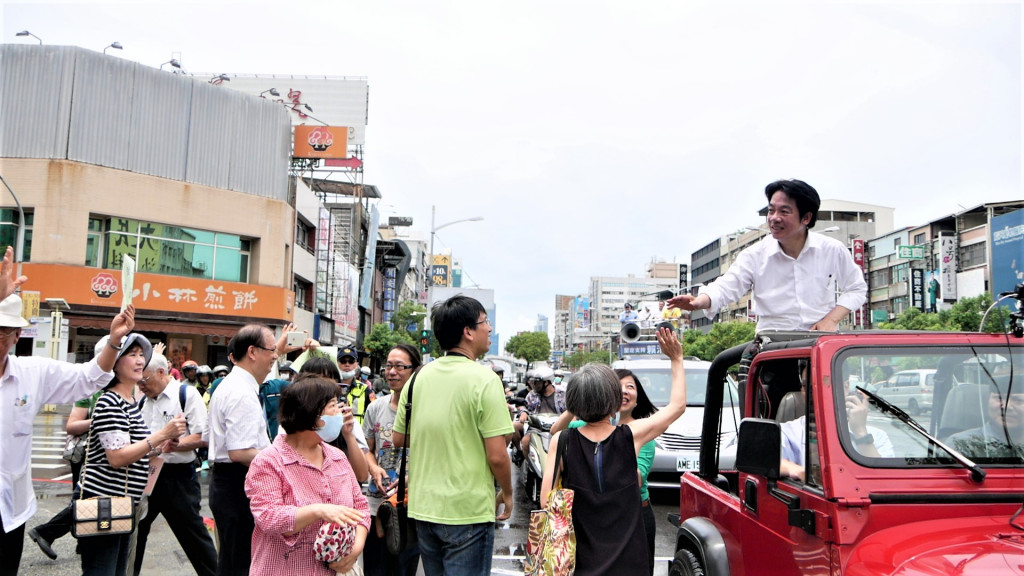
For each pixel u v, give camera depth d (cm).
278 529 324
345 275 4291
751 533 341
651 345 1614
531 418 1009
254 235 2950
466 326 398
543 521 318
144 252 2638
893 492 272
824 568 272
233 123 2936
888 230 7862
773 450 288
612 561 310
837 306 400
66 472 1179
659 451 920
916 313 4906
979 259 5134
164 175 2720
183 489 548
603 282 16762
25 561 630
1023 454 290
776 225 388
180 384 579
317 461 348
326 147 3500
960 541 252
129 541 473
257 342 466
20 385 389
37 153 2459
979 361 304
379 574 483
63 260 2420
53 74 2489
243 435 441
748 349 379
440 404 385
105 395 465
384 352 4400
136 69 2652
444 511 374
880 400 292
